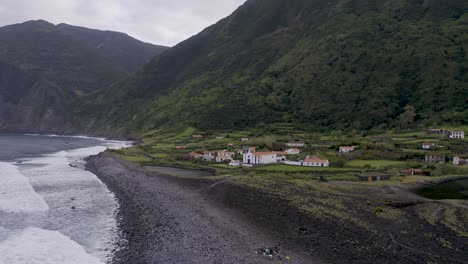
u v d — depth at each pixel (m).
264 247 37.78
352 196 58.62
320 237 40.41
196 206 54.62
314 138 132.50
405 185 68.31
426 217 47.69
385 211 49.91
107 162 109.00
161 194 63.59
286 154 102.81
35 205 56.31
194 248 37.69
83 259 35.22
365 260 34.47
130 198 61.38
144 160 112.94
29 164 108.12
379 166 84.44
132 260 34.88
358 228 43.12
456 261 34.19
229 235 41.50
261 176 76.12
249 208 52.28
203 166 99.19
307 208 51.09
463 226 44.16
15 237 41.62
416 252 36.25
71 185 74.00
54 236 42.06
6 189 68.19
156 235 41.91
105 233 43.03
